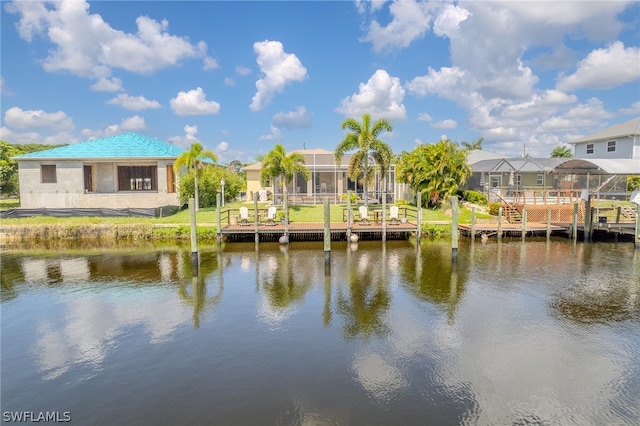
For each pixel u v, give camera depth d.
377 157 27.17
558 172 27.12
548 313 10.77
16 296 12.51
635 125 34.28
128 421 6.32
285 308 11.28
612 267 16.03
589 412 6.43
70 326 10.09
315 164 32.44
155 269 15.93
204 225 24.00
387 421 6.20
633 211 27.03
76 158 29.00
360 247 20.42
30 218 25.67
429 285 13.45
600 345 8.79
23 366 8.07
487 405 6.59
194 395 6.99
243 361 8.16
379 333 9.48
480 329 9.68
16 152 44.59
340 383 7.29
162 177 29.61
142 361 8.22
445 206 28.16
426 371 7.68
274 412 6.46
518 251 19.44
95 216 26.97
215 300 12.02
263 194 34.62
